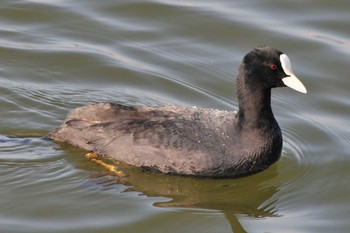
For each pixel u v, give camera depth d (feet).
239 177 46.60
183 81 56.80
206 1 65.21
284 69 45.34
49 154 47.50
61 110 52.21
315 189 46.83
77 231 41.70
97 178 45.98
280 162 48.93
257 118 45.85
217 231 42.73
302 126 52.85
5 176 45.52
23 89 54.13
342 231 42.70
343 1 64.80
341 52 59.62
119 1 64.95
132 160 45.93
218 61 58.95
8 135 49.14
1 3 64.39
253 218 44.11
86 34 61.57
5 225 41.88
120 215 43.32
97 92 54.85
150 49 60.13
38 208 43.39
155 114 46.73
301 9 64.39
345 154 49.93
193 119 46.21
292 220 43.91
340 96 55.88
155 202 44.73
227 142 45.50
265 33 61.46
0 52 58.29
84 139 47.01
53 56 58.39
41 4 64.64
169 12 64.28
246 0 65.26
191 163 45.11
